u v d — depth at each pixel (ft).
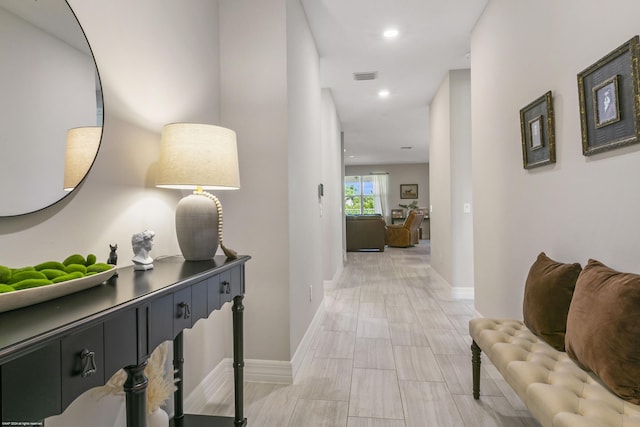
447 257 15.75
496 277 9.48
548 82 6.61
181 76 6.47
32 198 3.54
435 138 17.95
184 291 3.87
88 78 4.26
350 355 9.15
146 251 4.56
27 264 3.52
